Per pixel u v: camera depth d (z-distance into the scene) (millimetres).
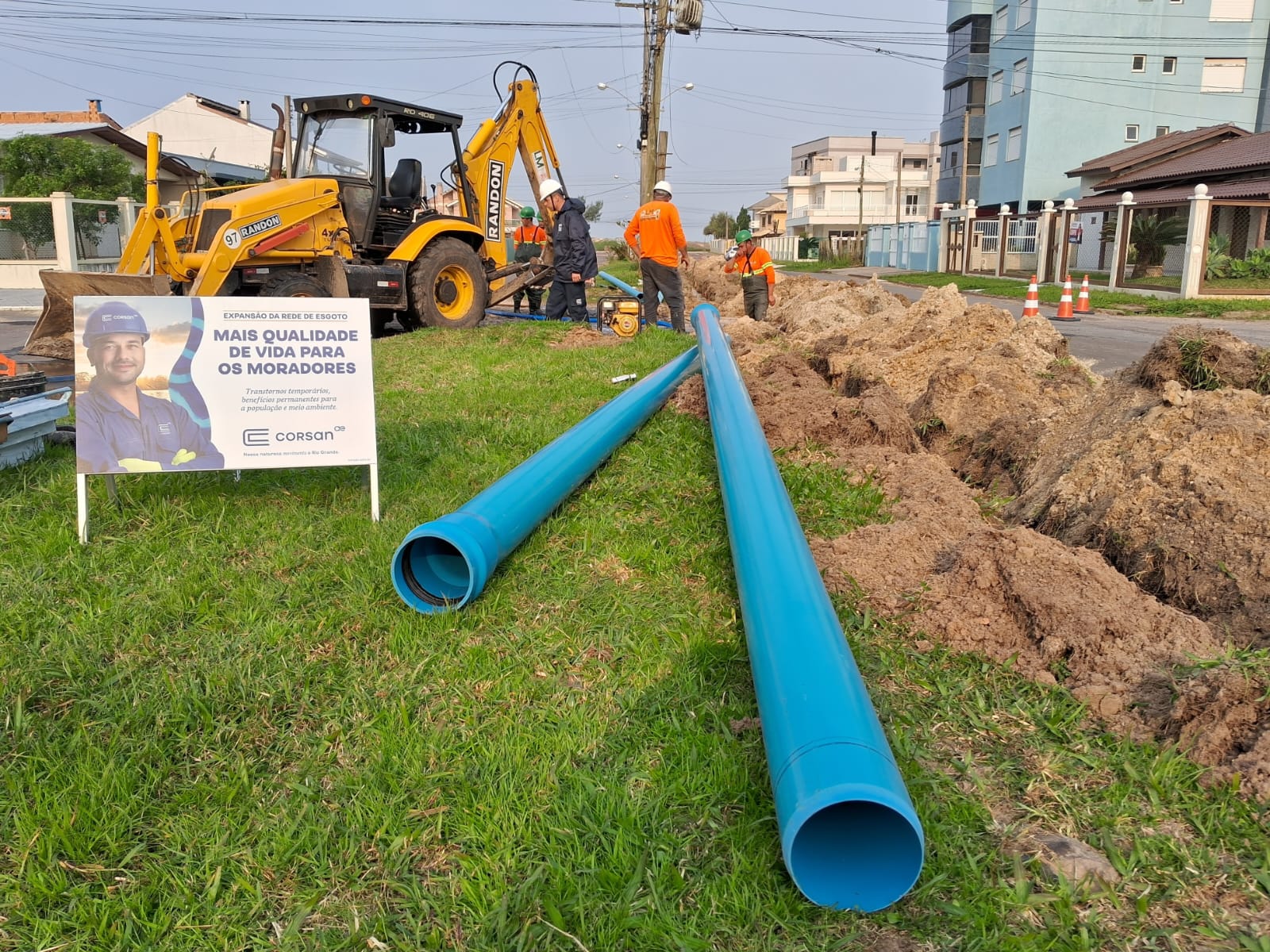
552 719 2910
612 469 5406
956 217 36219
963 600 3502
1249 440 3996
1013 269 34312
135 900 2217
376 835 2416
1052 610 3273
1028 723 2893
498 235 13891
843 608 3566
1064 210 26750
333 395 4379
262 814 2510
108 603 3611
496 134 13641
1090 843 2389
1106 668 3074
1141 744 2752
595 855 2332
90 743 2736
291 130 12531
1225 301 20281
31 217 21234
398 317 13000
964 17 44531
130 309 4156
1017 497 5039
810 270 50812
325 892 2258
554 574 3951
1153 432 4320
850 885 2148
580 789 2562
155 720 2887
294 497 4836
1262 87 38531
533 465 4484
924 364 7566
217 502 4734
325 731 2863
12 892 2234
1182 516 3785
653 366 9008
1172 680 2881
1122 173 34750
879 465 5352
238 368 4273
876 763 2031
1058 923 2131
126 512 4531
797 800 1983
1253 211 28141
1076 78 38656
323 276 11203
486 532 3648
